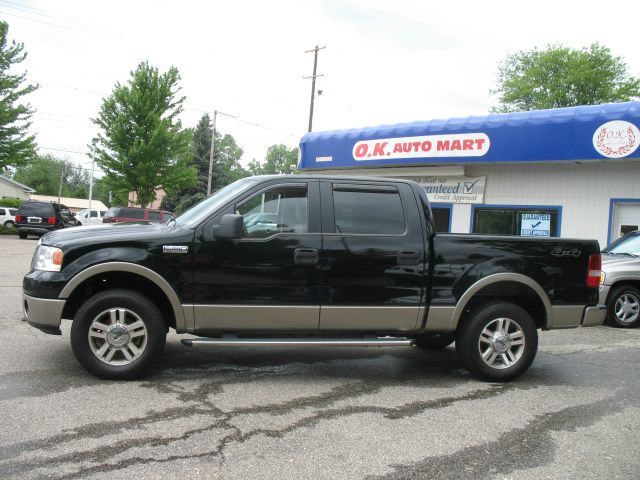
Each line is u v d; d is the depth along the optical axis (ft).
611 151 38.27
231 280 16.35
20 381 15.83
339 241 16.97
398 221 17.66
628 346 24.56
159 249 16.01
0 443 11.68
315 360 20.18
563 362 21.30
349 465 11.32
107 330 16.02
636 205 39.83
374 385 17.22
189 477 10.46
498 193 46.06
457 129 45.55
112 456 11.24
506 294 18.40
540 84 148.77
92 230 16.75
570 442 12.99
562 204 42.83
